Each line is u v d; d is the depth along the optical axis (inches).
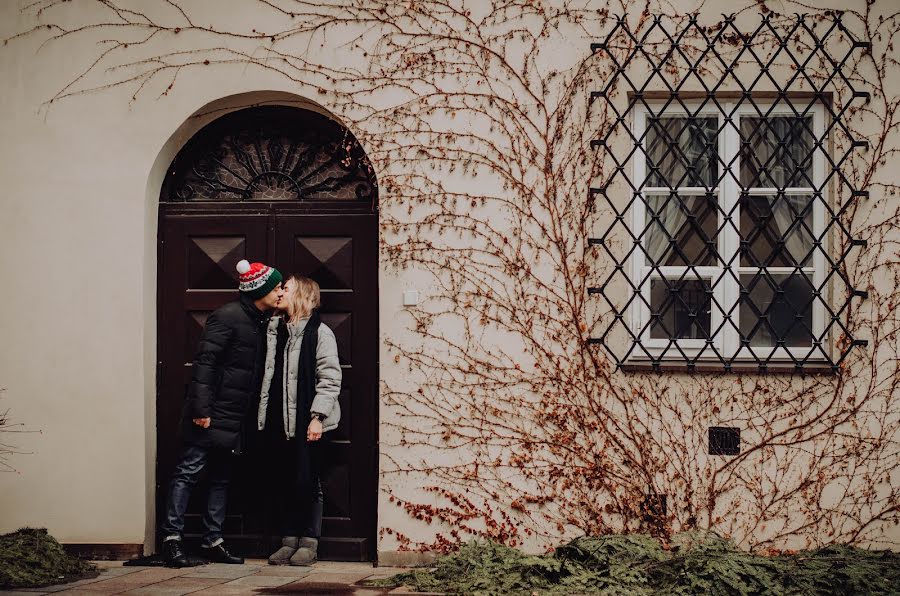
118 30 253.0
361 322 255.3
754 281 248.7
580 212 244.2
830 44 242.5
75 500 250.8
